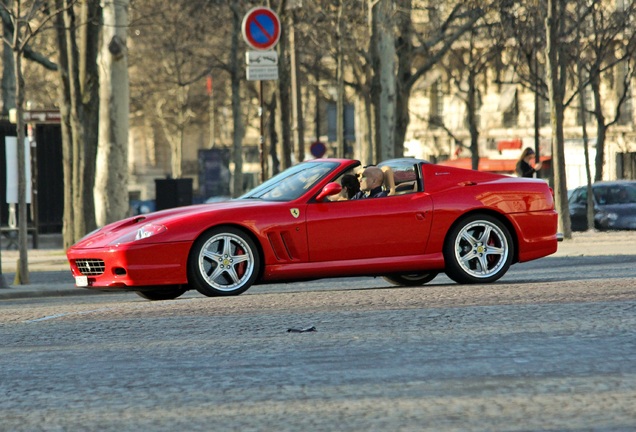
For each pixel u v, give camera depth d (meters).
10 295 28.23
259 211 20.30
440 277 26.59
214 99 111.88
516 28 68.94
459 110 120.06
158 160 165.00
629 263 29.73
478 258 21.53
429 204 21.20
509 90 114.94
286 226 20.34
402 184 21.58
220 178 94.88
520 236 21.81
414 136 123.00
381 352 12.50
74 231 45.44
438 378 10.84
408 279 24.16
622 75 105.50
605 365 11.26
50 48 89.38
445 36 66.44
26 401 10.41
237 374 11.42
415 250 21.17
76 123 44.53
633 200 61.94
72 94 44.59
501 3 65.69
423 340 13.26
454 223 21.39
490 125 116.50
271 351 12.87
